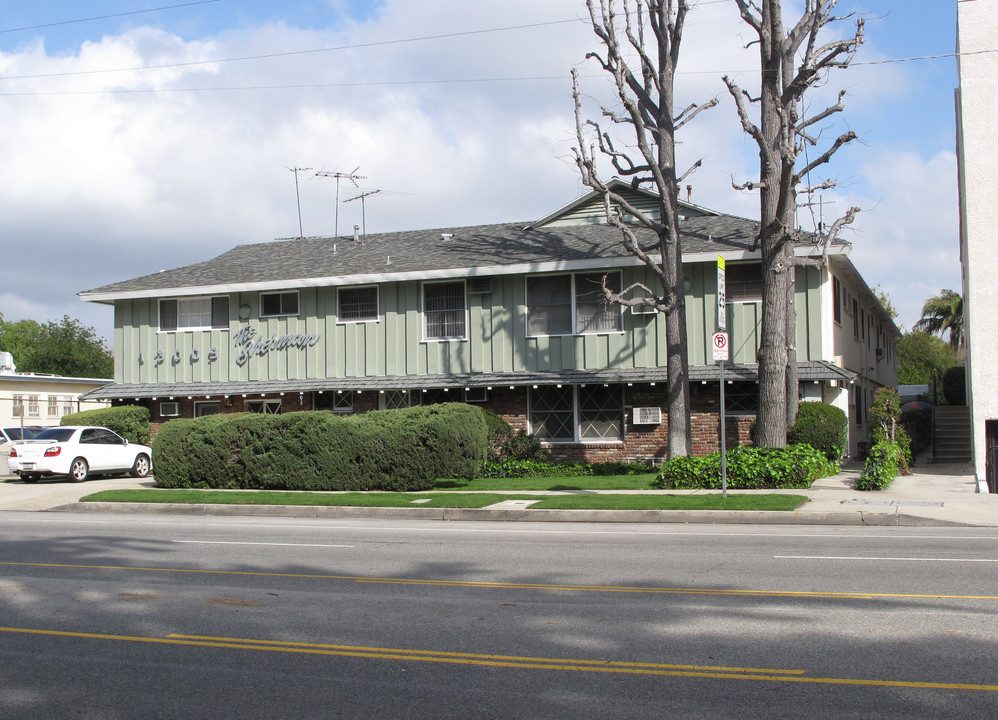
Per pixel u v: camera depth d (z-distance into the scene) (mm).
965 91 19078
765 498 16078
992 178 18812
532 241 27625
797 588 9000
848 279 27078
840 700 5629
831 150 20266
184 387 28516
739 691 5832
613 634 7301
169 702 5859
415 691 5969
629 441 24781
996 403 18422
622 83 21266
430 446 20453
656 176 21797
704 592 8891
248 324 28344
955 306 59281
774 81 21516
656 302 22109
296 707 5711
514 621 7820
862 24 19562
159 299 29344
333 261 28969
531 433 25656
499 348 25812
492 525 15234
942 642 6895
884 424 22547
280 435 21422
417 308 26656
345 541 13164
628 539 12883
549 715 5465
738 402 24000
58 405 43719
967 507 15203
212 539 13562
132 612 8398
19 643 7344
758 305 23719
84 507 19281
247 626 7805
